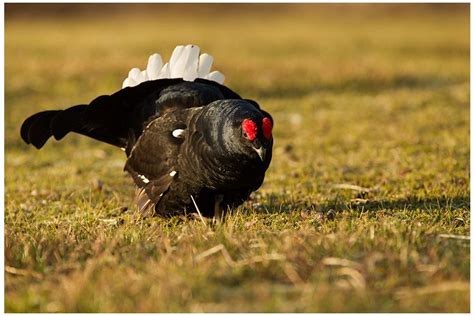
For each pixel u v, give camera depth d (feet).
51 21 221.66
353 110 87.30
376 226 36.73
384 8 255.70
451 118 78.89
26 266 32.99
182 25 210.59
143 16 241.76
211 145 37.37
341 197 48.78
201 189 39.32
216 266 30.91
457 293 28.45
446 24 213.46
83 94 100.01
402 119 80.07
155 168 40.40
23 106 93.04
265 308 27.53
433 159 59.57
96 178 56.13
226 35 177.37
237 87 100.53
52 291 29.73
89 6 250.78
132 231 37.99
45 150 72.64
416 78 110.63
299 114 86.17
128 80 44.80
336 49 146.61
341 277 29.89
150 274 30.17
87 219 44.55
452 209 43.65
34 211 48.49
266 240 34.01
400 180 53.52
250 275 30.30
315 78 107.45
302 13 253.85
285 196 49.88
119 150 72.13
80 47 143.74
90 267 30.81
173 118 40.55
